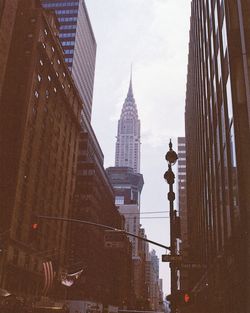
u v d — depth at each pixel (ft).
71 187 320.29
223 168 92.22
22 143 217.77
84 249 341.41
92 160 426.92
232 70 77.36
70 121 323.78
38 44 248.32
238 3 77.36
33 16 256.11
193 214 221.05
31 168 230.07
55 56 281.95
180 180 537.24
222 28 92.94
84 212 362.74
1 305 100.48
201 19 153.89
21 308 104.83
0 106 223.92
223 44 90.89
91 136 432.25
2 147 215.31
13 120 222.48
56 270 269.03
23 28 252.21
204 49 141.18
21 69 237.66
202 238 149.59
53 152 275.18
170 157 50.67
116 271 483.51
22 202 216.13
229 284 81.20
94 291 370.53
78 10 527.40
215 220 108.68
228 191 81.97
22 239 213.05
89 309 272.92
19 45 246.27
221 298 93.56
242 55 73.87
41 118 251.39
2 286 187.93
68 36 507.71
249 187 68.28
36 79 245.24
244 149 70.13
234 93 75.66
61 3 535.19
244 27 72.69
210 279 118.73
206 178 134.51
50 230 260.21
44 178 253.24
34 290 229.25
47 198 257.75
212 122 115.24
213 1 110.11
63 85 299.79
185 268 63.36
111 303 451.94
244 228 66.74
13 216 203.00
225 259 86.53
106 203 460.96
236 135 72.54
